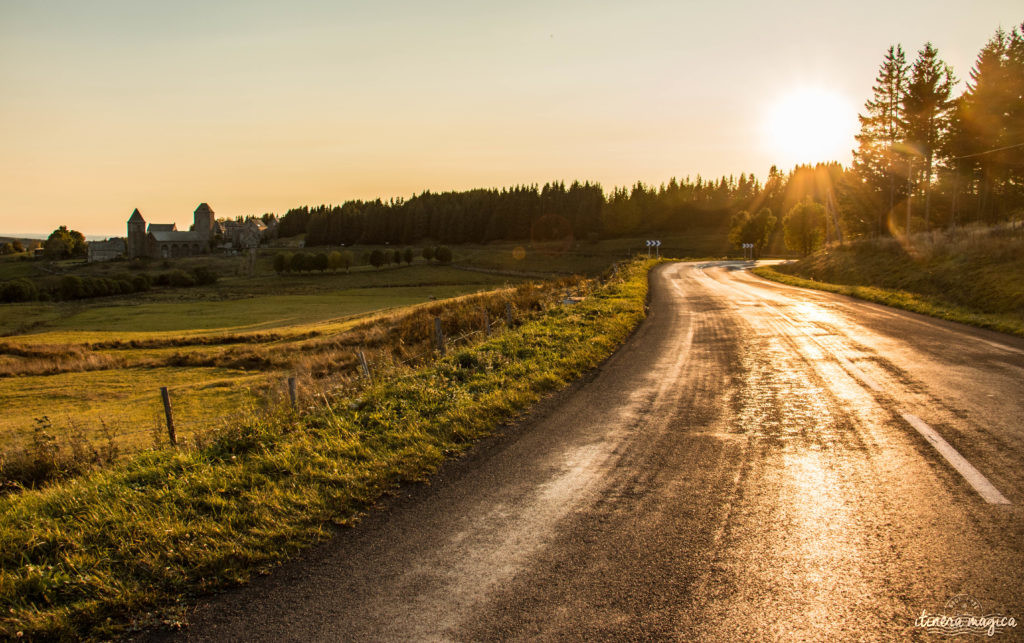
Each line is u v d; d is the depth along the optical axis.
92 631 3.34
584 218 172.00
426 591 3.45
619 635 2.91
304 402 8.94
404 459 5.74
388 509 4.71
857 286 29.23
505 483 5.11
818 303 21.17
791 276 40.97
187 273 119.69
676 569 3.52
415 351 19.61
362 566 3.81
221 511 4.77
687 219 177.62
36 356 33.94
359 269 128.62
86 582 3.76
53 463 8.47
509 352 11.27
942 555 3.50
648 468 5.29
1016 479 4.59
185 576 3.81
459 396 7.99
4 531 4.58
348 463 5.70
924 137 51.12
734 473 5.06
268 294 93.75
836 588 3.22
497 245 169.88
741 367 10.08
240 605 3.47
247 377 24.19
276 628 3.20
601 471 5.28
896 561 3.47
